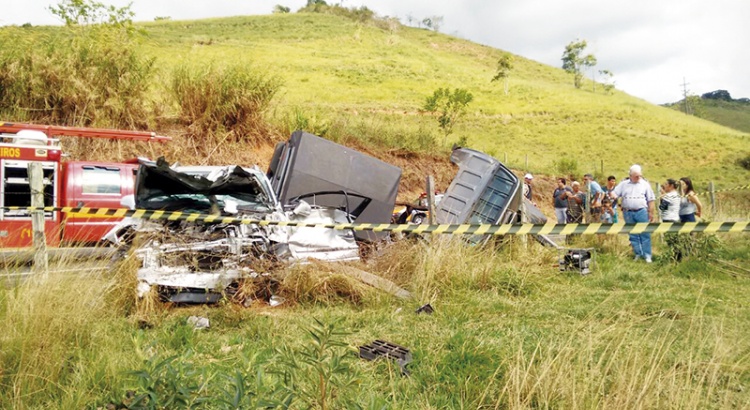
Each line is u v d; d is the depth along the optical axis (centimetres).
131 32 1247
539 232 320
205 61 1352
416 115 3222
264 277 579
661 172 3231
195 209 629
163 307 514
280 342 415
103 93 1134
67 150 1029
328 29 7344
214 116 1234
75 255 496
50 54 1136
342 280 589
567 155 3350
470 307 550
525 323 492
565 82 7600
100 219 803
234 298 563
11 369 312
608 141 3853
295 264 590
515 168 2098
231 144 1227
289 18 8188
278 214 666
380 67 5169
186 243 565
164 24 6500
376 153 1503
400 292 591
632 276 729
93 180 815
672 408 275
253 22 7388
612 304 567
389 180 863
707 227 268
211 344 417
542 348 388
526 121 4206
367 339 443
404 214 1029
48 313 362
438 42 9000
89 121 1114
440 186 1519
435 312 535
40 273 415
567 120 4434
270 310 543
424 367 365
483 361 363
